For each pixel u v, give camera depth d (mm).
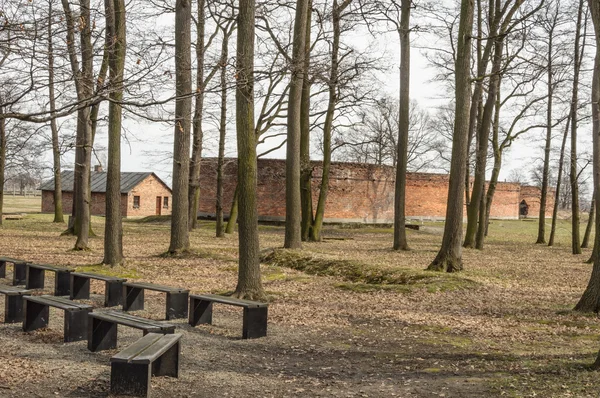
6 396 5957
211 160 44344
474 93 28203
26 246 22031
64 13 7539
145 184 55812
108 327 8133
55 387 6328
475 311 12211
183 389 6520
